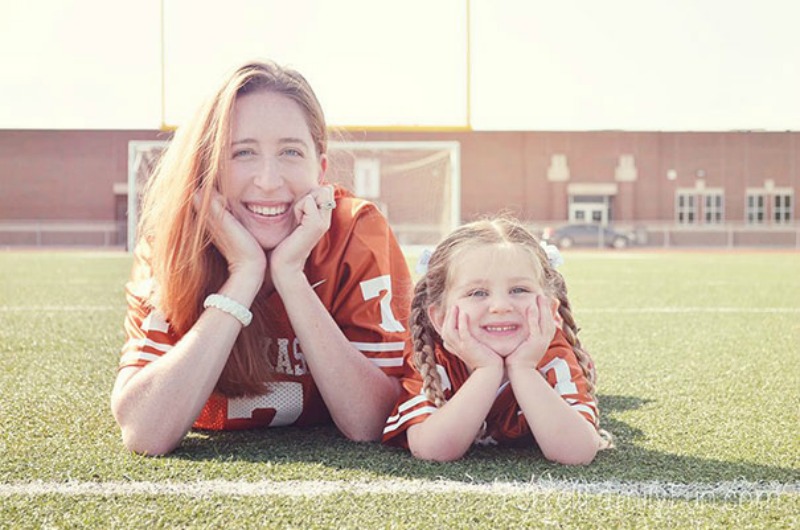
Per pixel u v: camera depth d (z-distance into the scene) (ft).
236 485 4.62
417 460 5.13
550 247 5.81
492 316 5.02
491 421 5.49
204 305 5.33
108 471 4.88
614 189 85.46
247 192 5.35
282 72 5.55
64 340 11.69
